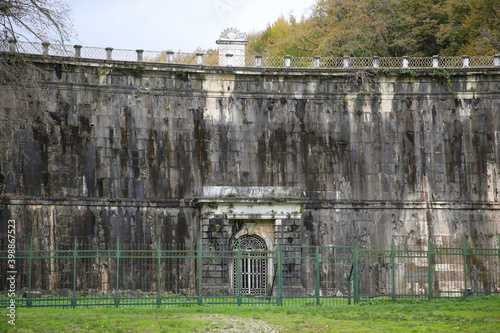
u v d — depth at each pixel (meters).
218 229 46.16
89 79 48.62
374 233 50.31
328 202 50.38
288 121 51.22
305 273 49.09
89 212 47.31
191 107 50.41
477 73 51.53
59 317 30.67
